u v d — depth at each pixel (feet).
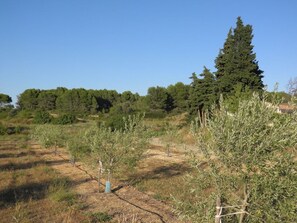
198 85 153.28
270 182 19.30
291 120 19.72
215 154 20.62
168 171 72.90
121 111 262.88
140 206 44.52
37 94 355.36
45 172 69.92
